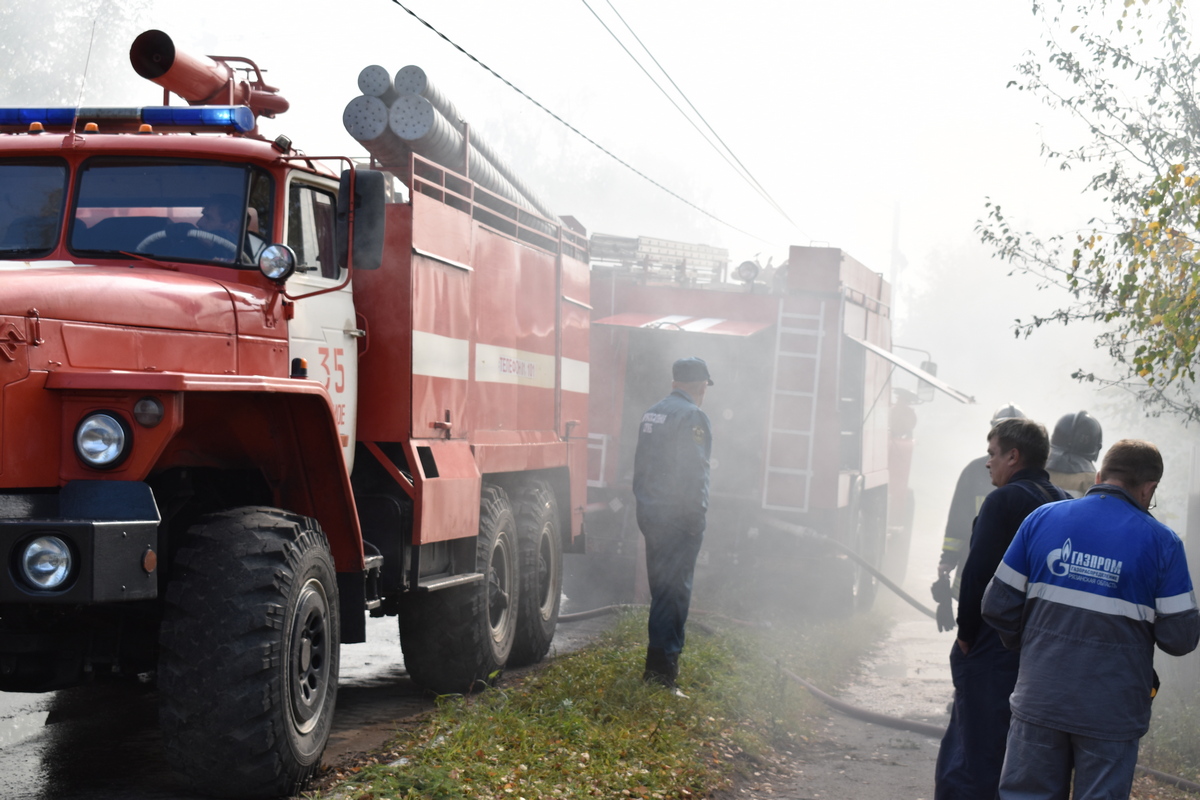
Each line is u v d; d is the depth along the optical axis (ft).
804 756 22.36
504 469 27.02
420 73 23.35
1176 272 24.88
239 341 17.94
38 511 14.61
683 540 24.07
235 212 18.89
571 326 32.81
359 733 20.94
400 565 22.11
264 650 15.88
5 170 18.93
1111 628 13.33
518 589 27.66
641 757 19.40
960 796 15.69
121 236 18.52
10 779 17.33
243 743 15.76
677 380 25.08
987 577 15.66
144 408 15.01
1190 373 25.21
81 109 19.40
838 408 40.98
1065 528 13.78
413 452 22.16
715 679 25.32
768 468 41.16
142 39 20.89
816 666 30.66
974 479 22.45
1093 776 13.21
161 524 17.58
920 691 29.89
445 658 24.56
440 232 23.54
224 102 22.99
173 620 15.83
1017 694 13.84
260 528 16.78
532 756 18.42
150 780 17.39
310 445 18.71
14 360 14.64
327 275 21.03
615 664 25.48
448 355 23.97
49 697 23.26
